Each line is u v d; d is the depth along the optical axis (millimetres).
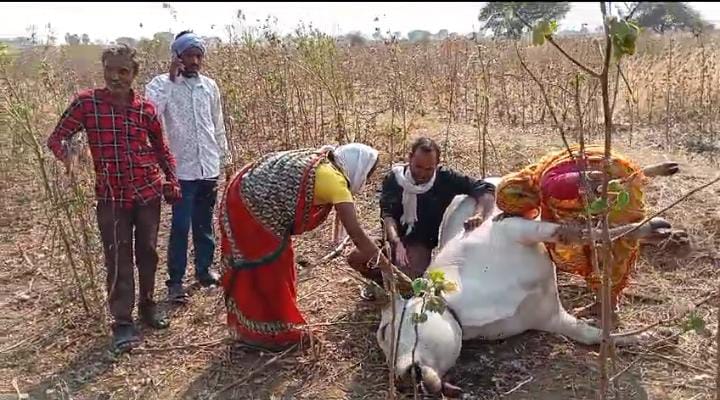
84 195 4891
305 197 3838
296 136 7914
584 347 4082
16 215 6500
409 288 3971
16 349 4363
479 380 3828
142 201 4242
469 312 3850
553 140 7996
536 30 2008
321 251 5555
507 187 3953
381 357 4098
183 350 4293
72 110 4086
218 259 5566
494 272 3928
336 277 5098
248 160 7387
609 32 1941
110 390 3936
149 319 4547
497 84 10320
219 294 4957
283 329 4160
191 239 5980
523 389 3736
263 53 8195
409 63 9961
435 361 3592
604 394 2902
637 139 8070
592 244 2877
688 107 9156
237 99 7586
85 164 5629
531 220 3896
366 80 10305
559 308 4129
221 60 8211
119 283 4281
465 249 4031
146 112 4207
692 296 4543
